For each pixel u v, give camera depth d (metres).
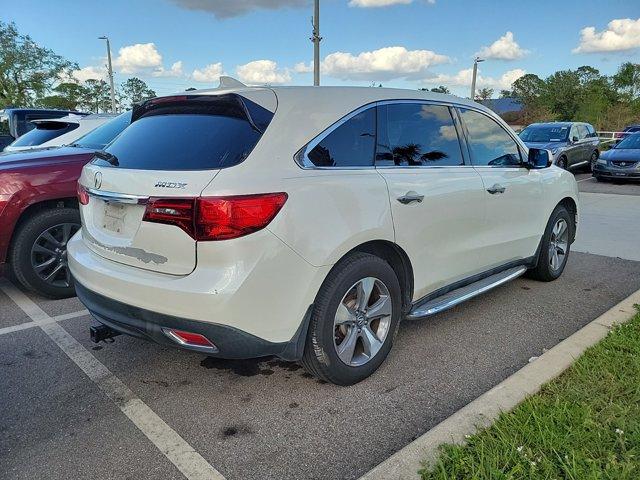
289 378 3.30
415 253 3.37
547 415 2.61
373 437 2.70
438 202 3.48
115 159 3.07
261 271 2.56
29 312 4.53
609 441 2.42
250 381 3.27
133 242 2.76
